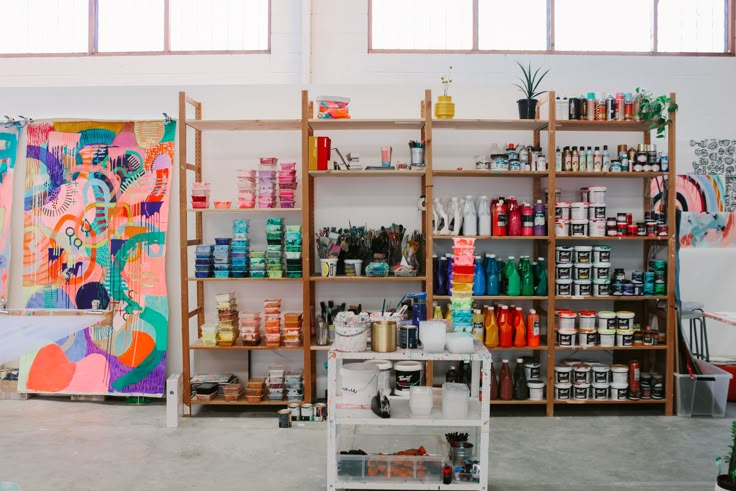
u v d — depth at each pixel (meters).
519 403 4.71
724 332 5.29
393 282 5.13
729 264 5.26
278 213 5.12
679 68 5.48
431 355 3.21
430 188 4.65
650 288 4.79
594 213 4.77
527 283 4.79
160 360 5.07
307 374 4.67
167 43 5.64
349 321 3.28
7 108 5.21
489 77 5.55
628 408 4.92
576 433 4.31
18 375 5.14
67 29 5.68
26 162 5.17
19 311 3.35
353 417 3.25
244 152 5.15
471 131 5.12
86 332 5.11
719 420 4.60
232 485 3.45
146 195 5.10
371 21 5.64
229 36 5.66
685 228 5.27
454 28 5.67
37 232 5.14
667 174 4.80
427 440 3.74
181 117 4.66
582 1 5.69
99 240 5.11
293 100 5.17
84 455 3.89
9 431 4.34
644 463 3.76
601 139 5.16
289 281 5.16
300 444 4.10
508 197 5.07
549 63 5.54
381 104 5.16
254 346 4.73
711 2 5.68
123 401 5.11
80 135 5.14
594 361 5.13
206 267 4.78
